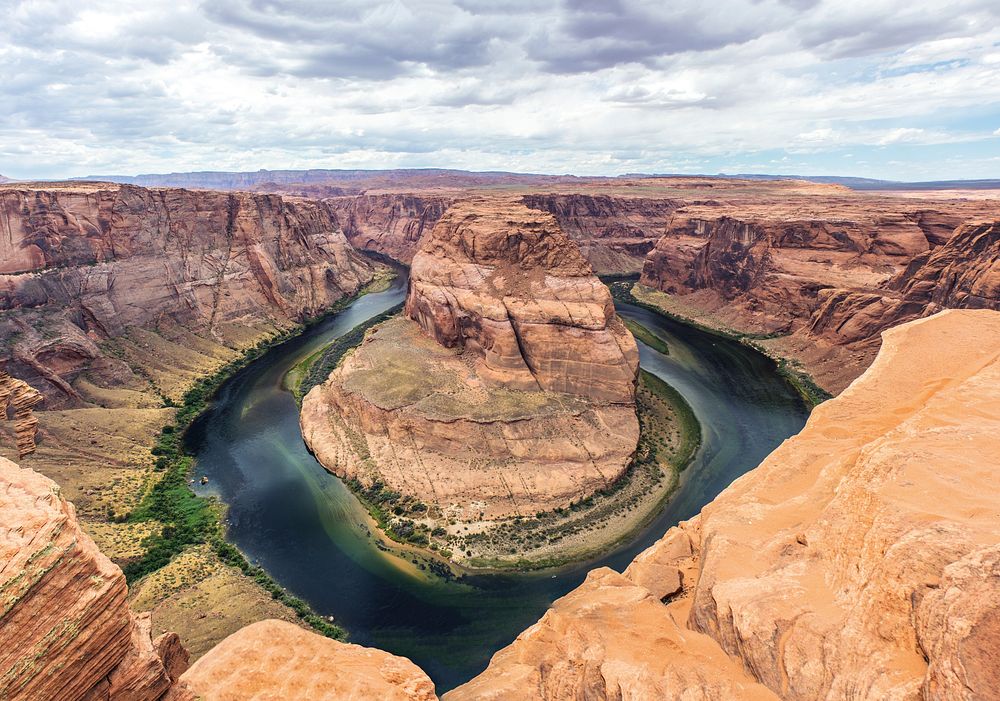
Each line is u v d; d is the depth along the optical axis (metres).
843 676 18.31
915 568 18.59
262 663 20.17
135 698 15.83
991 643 14.62
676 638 25.00
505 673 26.22
